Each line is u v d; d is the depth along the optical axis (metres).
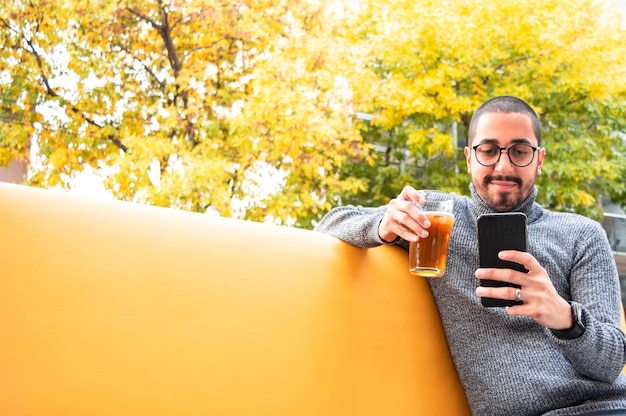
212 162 5.45
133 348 1.23
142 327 1.25
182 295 1.31
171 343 1.28
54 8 5.79
